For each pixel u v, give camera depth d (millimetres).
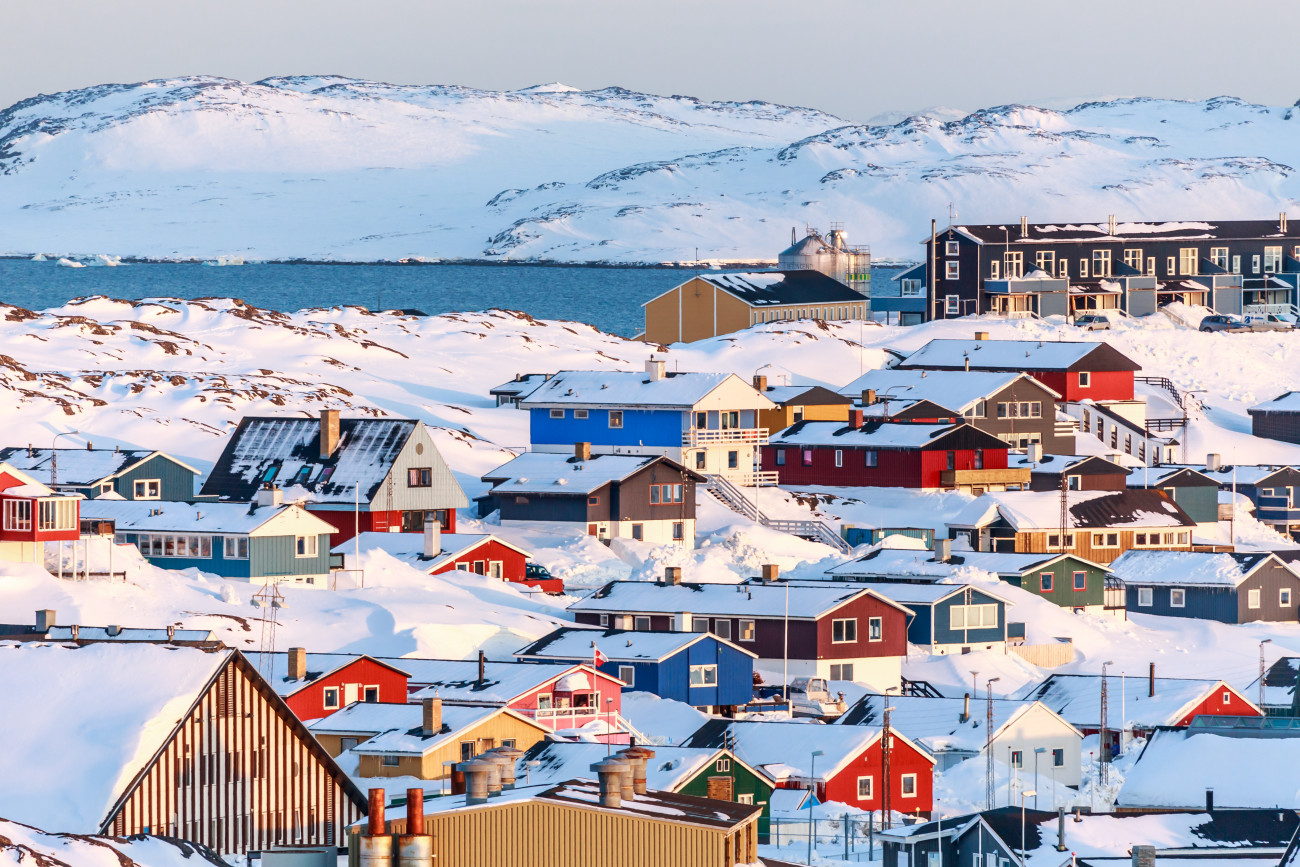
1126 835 146875
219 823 119312
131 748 116938
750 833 94125
